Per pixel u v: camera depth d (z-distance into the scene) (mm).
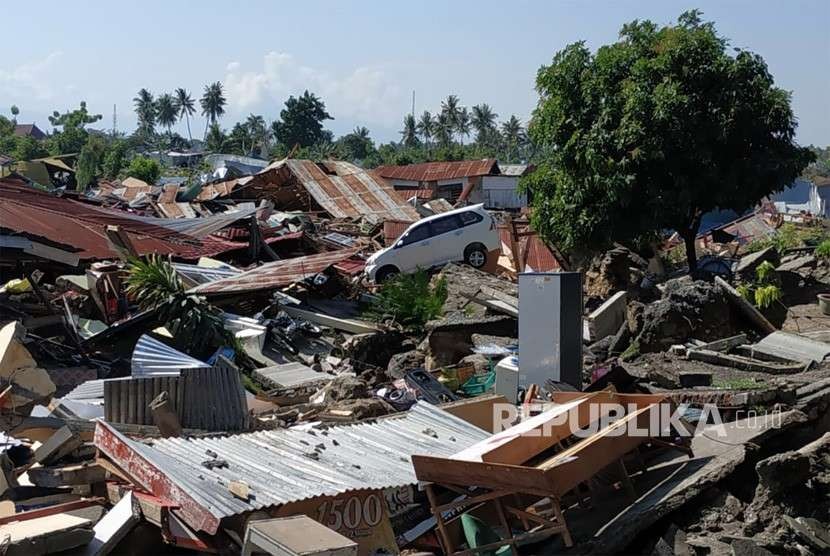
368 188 41656
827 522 6418
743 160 20250
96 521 6523
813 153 20766
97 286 16312
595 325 13281
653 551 6227
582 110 20391
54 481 7418
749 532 6297
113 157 62938
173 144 117812
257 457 7281
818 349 10898
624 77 20500
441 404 9656
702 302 12008
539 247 25156
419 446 8016
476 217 23156
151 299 14633
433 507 6586
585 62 20906
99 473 7359
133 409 8719
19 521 6262
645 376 10047
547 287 9984
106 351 14242
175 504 6168
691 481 6805
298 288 18562
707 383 9758
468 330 14344
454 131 108562
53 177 54906
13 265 16797
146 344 12086
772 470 6512
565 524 6273
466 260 22906
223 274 19234
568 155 20484
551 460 6707
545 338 10031
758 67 20375
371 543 6637
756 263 19328
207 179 54062
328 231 33844
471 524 6762
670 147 19656
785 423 7750
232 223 26281
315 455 7445
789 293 16938
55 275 18141
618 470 7215
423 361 14461
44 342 13758
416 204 41875
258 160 63469
